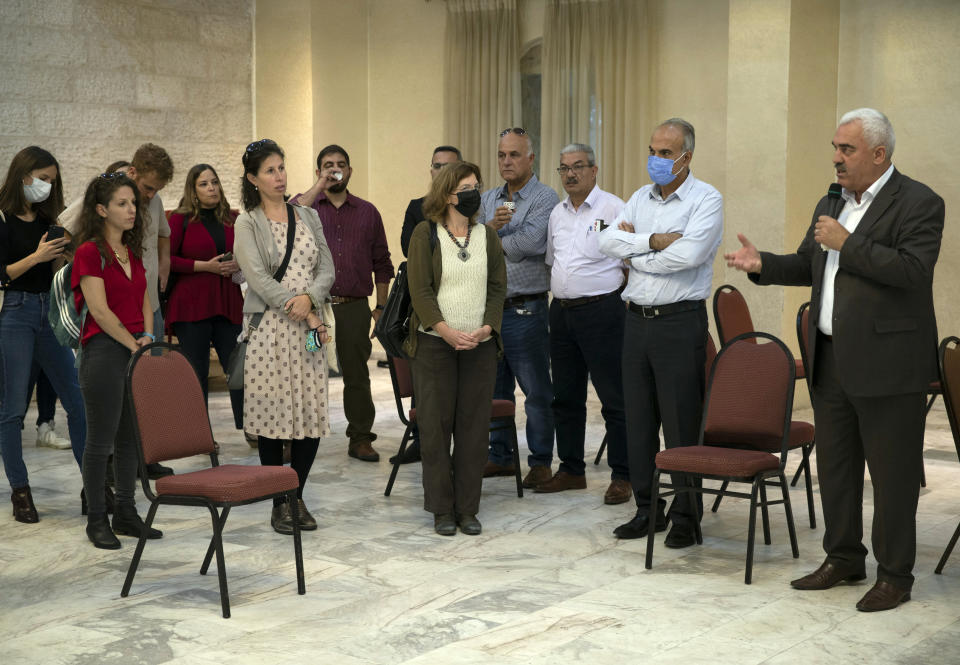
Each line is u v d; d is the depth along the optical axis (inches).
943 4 316.2
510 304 221.9
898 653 133.7
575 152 207.2
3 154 360.2
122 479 186.2
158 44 394.9
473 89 407.5
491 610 150.4
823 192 332.2
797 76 316.8
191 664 131.2
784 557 175.6
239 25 415.8
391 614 149.0
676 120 181.6
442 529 190.1
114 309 176.7
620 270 209.5
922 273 142.3
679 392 182.9
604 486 227.6
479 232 194.1
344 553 179.2
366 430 254.7
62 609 151.4
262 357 187.8
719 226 180.2
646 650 135.0
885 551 150.9
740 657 132.6
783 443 173.9
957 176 318.7
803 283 165.0
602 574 167.2
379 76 440.8
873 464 150.9
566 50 378.9
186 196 251.8
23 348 195.3
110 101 384.2
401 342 193.9
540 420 225.6
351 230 253.6
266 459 192.1
